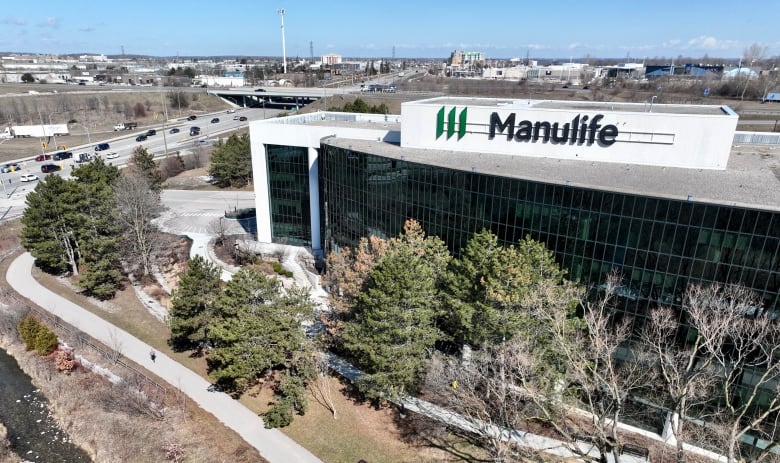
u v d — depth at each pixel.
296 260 76.81
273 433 43.88
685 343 39.50
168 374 52.31
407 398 47.06
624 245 40.59
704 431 39.97
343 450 41.88
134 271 75.19
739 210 35.41
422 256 48.88
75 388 51.50
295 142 76.69
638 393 41.91
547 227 44.44
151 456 41.75
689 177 46.81
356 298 49.00
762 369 37.25
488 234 43.78
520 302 36.88
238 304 47.12
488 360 39.53
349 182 64.38
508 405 39.25
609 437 38.00
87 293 70.12
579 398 43.53
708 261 37.47
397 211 57.50
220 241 83.69
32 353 57.56
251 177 121.62
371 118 88.62
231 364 46.00
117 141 166.38
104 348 57.19
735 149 61.06
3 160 141.00
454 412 44.84
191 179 125.00
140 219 74.69
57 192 69.44
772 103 179.00
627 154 52.88
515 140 57.72
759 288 36.16
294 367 48.69
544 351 37.62
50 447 45.50
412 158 55.88
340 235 69.19
